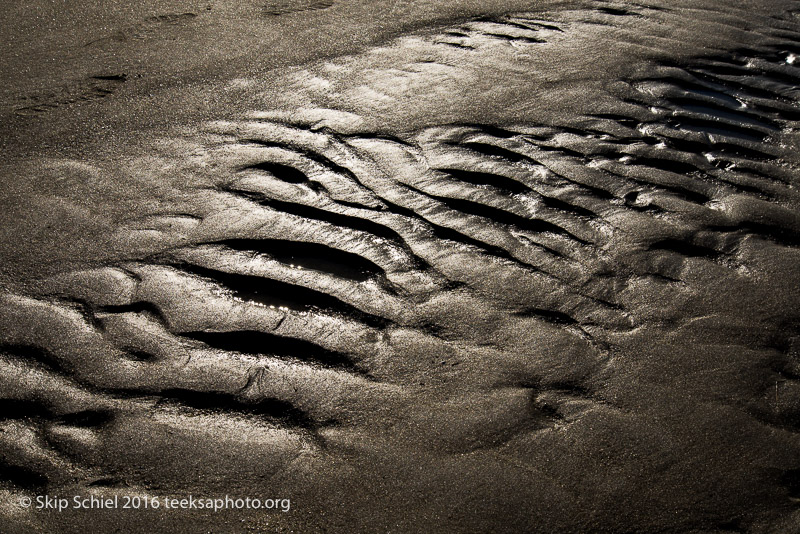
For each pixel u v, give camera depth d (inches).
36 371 75.4
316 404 72.8
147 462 66.5
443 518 61.7
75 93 137.7
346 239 97.6
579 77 150.5
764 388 75.5
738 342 81.7
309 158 117.1
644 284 90.6
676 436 69.7
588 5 194.5
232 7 187.0
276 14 182.9
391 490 64.2
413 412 72.0
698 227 102.3
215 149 119.0
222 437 69.1
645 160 119.7
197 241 96.1
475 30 174.9
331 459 67.1
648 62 159.0
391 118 131.1
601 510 62.5
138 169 112.3
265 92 140.3
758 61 162.2
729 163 120.3
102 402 72.3
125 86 141.1
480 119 131.5
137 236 96.5
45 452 67.1
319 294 87.7
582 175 114.3
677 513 62.3
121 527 60.8
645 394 74.4
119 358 77.5
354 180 111.3
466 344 80.7
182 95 138.0
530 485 64.6
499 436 69.4
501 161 117.4
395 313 85.0
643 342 81.4
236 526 60.9
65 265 90.6
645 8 193.3
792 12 193.0
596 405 73.0
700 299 88.4
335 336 81.5
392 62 155.2
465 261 93.9
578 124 130.8
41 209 101.2
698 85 149.4
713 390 75.0
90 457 66.8
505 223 101.7
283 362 77.8
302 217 101.9
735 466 66.7
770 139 129.2
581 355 79.3
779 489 64.6
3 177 108.8
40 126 125.0
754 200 109.6
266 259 93.3
